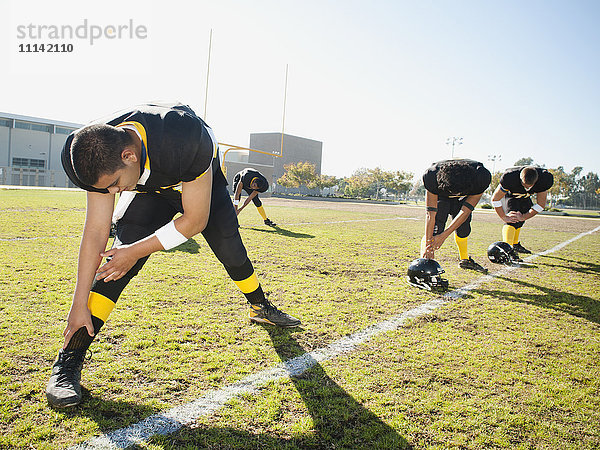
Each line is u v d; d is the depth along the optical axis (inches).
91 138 59.4
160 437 67.0
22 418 69.9
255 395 81.9
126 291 147.6
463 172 167.0
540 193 256.2
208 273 180.1
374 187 3120.1
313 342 111.7
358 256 251.9
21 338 101.0
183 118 72.5
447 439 71.2
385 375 94.1
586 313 154.6
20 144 1963.6
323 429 72.0
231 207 104.3
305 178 2364.7
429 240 186.4
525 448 69.9
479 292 179.2
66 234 262.4
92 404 75.5
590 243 405.1
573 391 91.2
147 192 86.7
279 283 175.0
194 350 101.4
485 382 93.4
